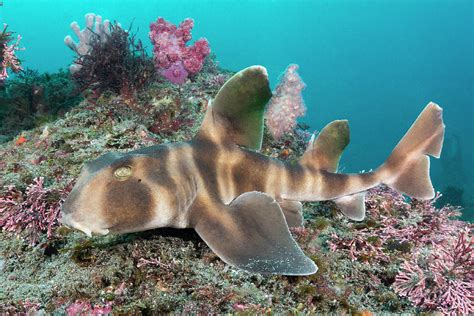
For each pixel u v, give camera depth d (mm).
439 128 993
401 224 1067
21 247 840
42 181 905
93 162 675
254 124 800
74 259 738
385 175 990
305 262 635
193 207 706
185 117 1430
